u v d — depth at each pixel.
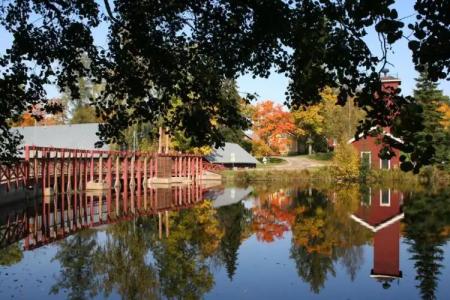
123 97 7.58
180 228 18.70
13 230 18.19
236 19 6.51
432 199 27.56
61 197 31.97
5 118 7.54
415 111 4.08
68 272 11.53
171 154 47.81
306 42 4.70
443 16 3.91
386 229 17.42
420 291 9.84
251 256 13.43
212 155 61.50
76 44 7.32
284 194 33.97
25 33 7.30
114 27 7.17
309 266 12.12
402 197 29.03
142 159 43.34
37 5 7.46
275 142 67.25
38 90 7.55
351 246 14.59
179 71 7.25
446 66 4.11
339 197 30.27
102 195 34.06
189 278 11.02
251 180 51.12
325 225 18.84
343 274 11.21
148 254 13.70
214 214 23.12
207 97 7.31
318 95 6.07
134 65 7.39
